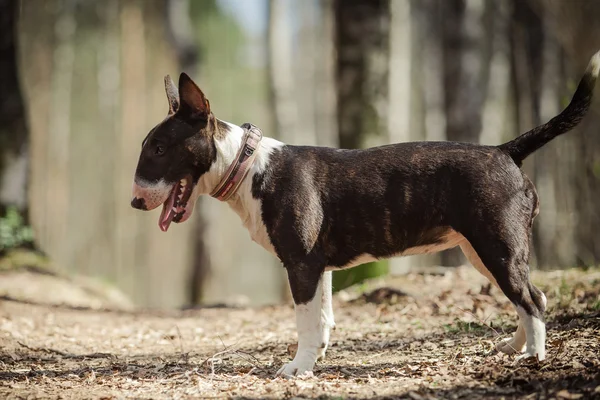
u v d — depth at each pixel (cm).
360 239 576
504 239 546
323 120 3316
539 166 1933
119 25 3625
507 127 2452
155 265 3644
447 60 1628
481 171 555
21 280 1226
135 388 567
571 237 1719
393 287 931
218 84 4834
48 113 3688
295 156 585
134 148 3597
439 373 548
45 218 3553
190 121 579
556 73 2014
